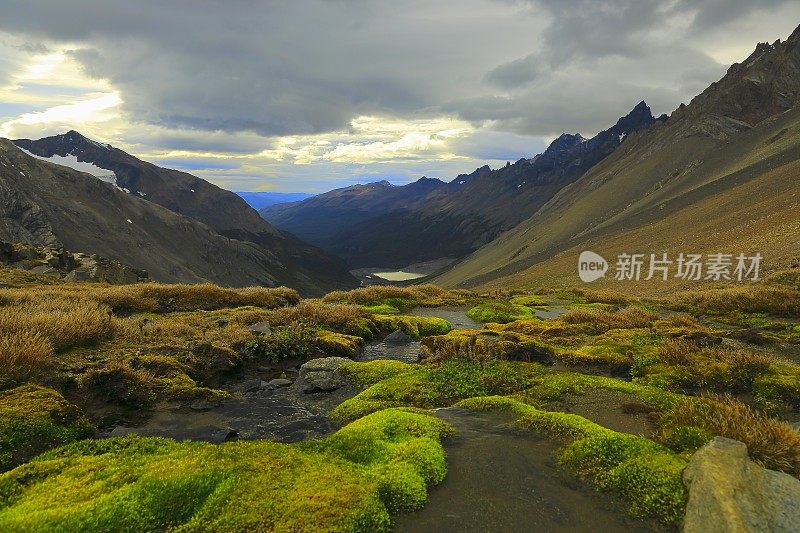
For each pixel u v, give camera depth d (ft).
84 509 17.20
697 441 25.30
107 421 29.81
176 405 33.30
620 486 21.44
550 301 116.47
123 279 151.64
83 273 132.67
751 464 20.59
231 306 77.61
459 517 19.27
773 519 17.13
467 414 30.60
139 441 24.47
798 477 22.08
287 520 17.34
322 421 31.37
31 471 20.34
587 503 20.56
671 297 123.54
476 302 105.29
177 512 17.92
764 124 654.94
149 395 33.37
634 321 69.92
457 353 46.29
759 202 318.24
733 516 16.71
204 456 22.02
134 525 16.89
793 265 141.28
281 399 36.60
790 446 23.93
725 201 371.56
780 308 80.64
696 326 65.92
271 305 80.84
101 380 33.06
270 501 18.43
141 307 69.21
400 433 26.37
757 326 72.13
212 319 61.46
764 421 26.63
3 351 31.78
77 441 24.95
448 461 24.03
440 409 31.53
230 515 17.49
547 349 48.08
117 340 45.03
